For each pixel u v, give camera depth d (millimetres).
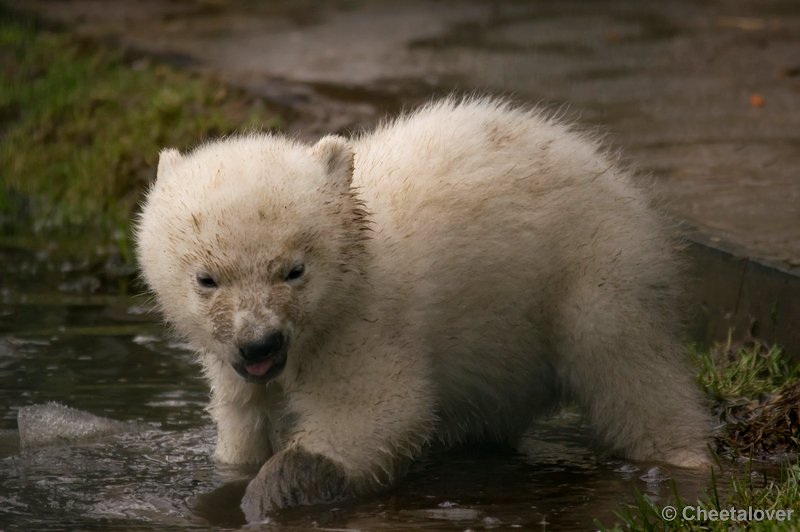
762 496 9438
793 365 12664
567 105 22500
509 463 11133
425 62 27031
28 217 21344
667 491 10156
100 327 15305
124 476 10680
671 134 20281
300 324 9656
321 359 10156
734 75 24859
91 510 9867
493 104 12062
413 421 10273
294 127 21594
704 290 14023
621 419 11070
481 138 11156
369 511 9820
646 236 11148
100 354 14203
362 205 10242
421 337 10430
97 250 19266
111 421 11938
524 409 11625
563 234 10961
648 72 25469
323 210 9727
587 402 11188
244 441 10945
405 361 10281
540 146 11289
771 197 16234
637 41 28781
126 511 9844
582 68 26047
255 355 9273
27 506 9953
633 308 10906
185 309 9820
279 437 10875
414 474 10773
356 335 10141
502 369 11148
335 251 9758
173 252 9727
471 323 10781
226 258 9422
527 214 10875
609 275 10883
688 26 30359
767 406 11586
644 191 11906
